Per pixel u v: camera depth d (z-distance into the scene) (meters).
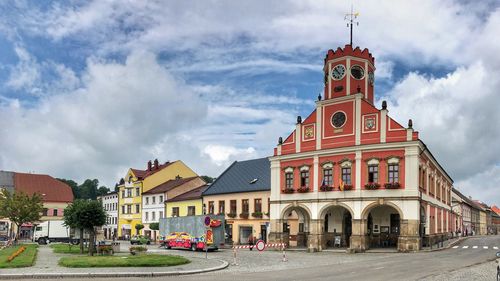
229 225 66.31
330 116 52.56
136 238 69.00
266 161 69.50
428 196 51.53
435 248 47.34
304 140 54.53
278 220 55.56
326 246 53.09
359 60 53.12
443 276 23.53
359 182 48.81
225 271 27.58
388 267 29.16
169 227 54.59
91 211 39.94
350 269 28.20
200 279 22.94
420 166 47.66
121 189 95.25
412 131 46.34
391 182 46.75
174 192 82.62
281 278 23.39
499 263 19.02
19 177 100.44
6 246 54.00
